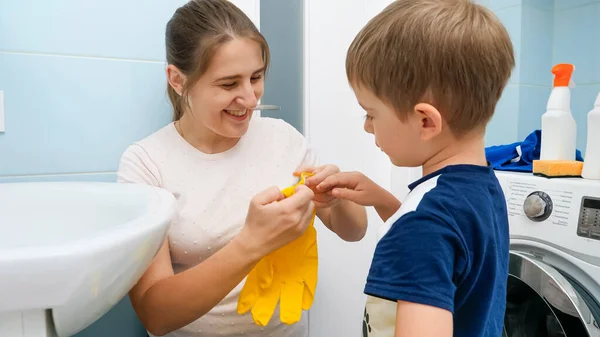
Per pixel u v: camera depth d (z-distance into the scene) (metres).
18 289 0.40
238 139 1.00
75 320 0.48
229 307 0.91
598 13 1.54
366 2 1.48
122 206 0.66
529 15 1.61
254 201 0.69
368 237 1.56
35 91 1.03
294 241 0.79
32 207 0.70
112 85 1.11
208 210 0.91
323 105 1.44
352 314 1.56
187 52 0.81
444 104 0.56
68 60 1.06
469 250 0.51
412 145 0.60
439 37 0.54
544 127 1.17
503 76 0.58
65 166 1.08
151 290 0.74
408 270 0.49
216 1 0.86
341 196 0.84
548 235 1.04
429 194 0.55
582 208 0.99
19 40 1.00
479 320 0.54
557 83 1.17
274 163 1.00
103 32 1.09
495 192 0.59
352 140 1.51
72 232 0.69
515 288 1.09
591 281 1.00
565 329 0.98
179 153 0.94
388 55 0.56
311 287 0.80
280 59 1.35
